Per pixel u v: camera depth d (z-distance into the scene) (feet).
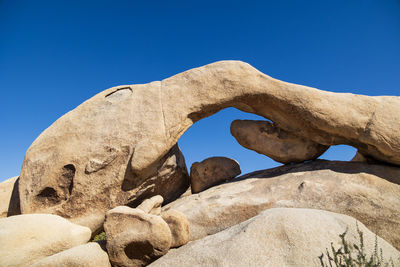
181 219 15.71
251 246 11.94
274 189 20.71
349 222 14.06
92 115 23.56
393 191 18.74
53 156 22.21
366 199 18.37
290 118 23.18
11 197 23.80
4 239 13.78
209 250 12.63
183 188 28.96
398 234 16.80
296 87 22.54
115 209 15.30
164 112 22.13
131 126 21.95
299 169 23.06
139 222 14.40
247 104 24.13
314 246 11.68
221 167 26.68
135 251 14.24
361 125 21.04
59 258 12.80
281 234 12.25
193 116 23.22
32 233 14.60
